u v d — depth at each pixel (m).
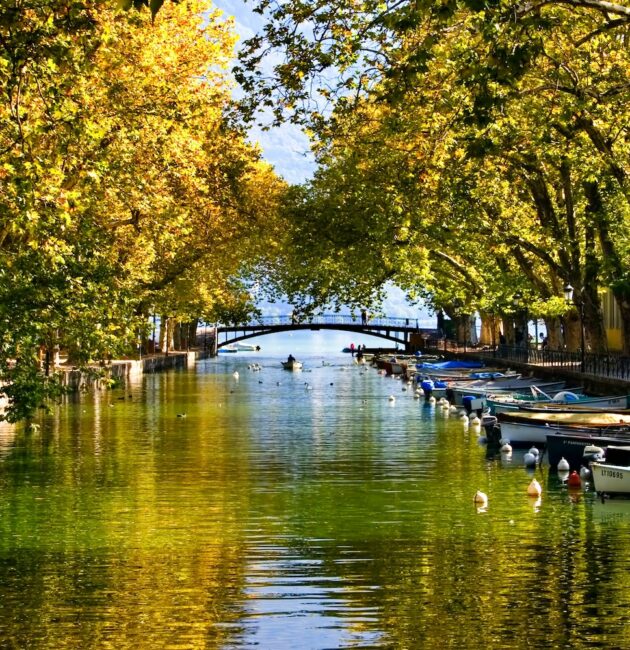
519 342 80.31
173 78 44.50
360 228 55.66
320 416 49.16
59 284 32.44
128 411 50.28
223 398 59.72
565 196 49.72
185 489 27.66
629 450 28.20
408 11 23.31
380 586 17.69
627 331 47.25
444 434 41.38
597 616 15.91
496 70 21.23
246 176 60.19
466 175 41.91
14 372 31.91
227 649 14.57
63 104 23.42
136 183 40.25
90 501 25.88
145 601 16.86
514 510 24.75
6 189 24.34
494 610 16.27
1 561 19.56
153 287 67.50
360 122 41.44
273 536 21.75
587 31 36.59
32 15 22.34
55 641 14.91
